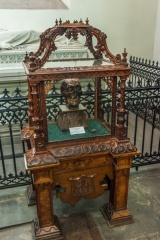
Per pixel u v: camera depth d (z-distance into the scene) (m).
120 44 5.01
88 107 2.31
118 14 4.77
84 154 1.62
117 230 1.90
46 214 1.74
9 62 3.63
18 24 4.41
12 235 1.88
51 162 1.54
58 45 3.67
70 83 1.69
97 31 1.64
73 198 1.80
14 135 3.37
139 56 5.23
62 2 4.65
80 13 4.57
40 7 4.43
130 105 2.54
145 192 2.36
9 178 2.39
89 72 1.46
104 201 2.23
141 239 1.83
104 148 1.68
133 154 1.70
